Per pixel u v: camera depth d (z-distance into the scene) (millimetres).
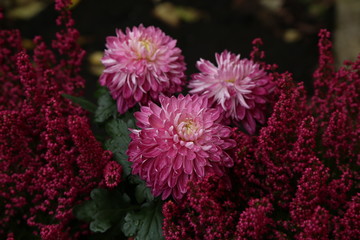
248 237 549
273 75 638
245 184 587
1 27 679
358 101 614
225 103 632
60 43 685
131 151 587
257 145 599
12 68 671
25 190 643
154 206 608
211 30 1580
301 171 575
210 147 574
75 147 614
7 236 643
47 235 588
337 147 594
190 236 578
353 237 558
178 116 577
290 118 580
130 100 651
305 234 541
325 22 1556
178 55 662
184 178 581
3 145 603
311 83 1379
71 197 608
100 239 626
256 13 1660
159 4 1658
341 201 579
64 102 655
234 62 649
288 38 1569
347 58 1241
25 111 626
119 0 1677
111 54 643
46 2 1604
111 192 613
